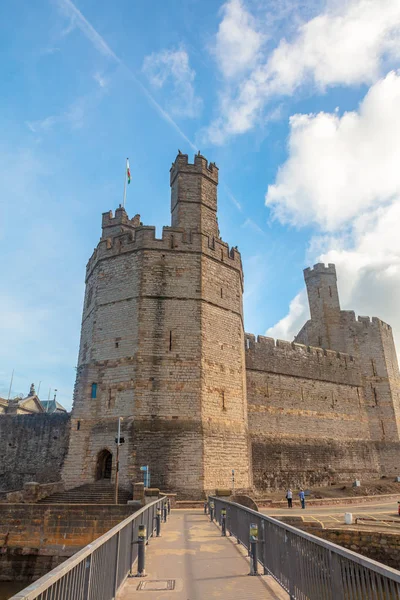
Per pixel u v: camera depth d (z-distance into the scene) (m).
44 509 20.94
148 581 8.67
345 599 5.47
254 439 37.34
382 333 51.97
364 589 5.01
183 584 8.40
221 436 28.05
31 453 37.31
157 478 25.41
